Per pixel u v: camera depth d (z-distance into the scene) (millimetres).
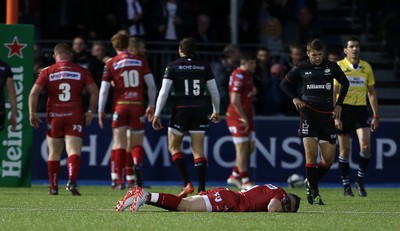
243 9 65500
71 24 63688
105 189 51312
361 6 71812
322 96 40125
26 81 49812
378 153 58844
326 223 32500
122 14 63031
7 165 50531
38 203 40562
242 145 52906
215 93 44500
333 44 67875
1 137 50344
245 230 30031
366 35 71125
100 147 57188
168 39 62688
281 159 58469
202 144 44562
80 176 57094
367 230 30844
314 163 40594
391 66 68875
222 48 62406
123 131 49969
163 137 57844
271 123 58406
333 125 40469
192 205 35188
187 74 44125
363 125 47250
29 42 49594
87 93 57531
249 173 58250
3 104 44438
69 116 45000
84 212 35594
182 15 63125
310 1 66688
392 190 54188
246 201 35250
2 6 66500
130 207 35250
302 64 40188
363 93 46812
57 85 44875
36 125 45312
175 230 29828
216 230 29891
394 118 59125
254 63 52594
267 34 64688
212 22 66125
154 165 57688
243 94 52781
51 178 45969
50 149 45781
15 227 30469
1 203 40469
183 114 44156
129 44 49750
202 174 44406
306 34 66438
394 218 35094
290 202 35625
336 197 47000
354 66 46656
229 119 53125
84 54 57406
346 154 47812
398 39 69688
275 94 59719
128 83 49125
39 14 63406
